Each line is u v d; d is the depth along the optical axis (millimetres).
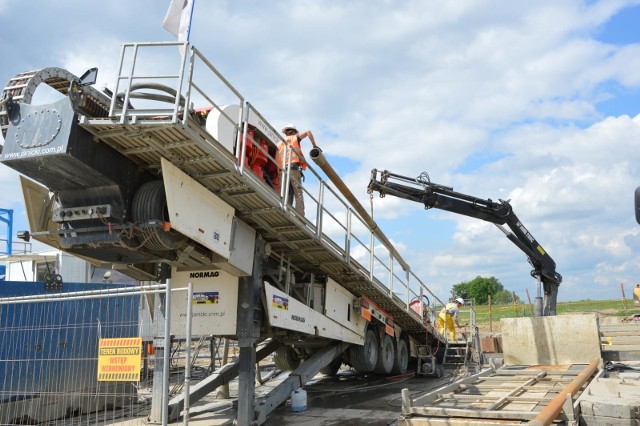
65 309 10641
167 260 8336
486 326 34375
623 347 11680
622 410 5883
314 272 11484
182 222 7312
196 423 9570
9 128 6672
